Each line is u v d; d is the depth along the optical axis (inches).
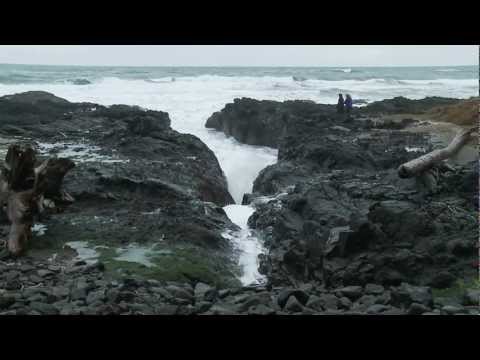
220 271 369.7
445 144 663.8
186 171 587.2
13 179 370.0
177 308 260.5
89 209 447.8
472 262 321.4
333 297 283.7
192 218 439.8
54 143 697.0
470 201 423.5
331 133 761.6
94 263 339.6
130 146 668.1
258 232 459.5
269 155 829.8
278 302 275.3
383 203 363.3
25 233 359.9
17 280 305.6
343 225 386.9
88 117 857.5
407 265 316.8
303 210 441.7
